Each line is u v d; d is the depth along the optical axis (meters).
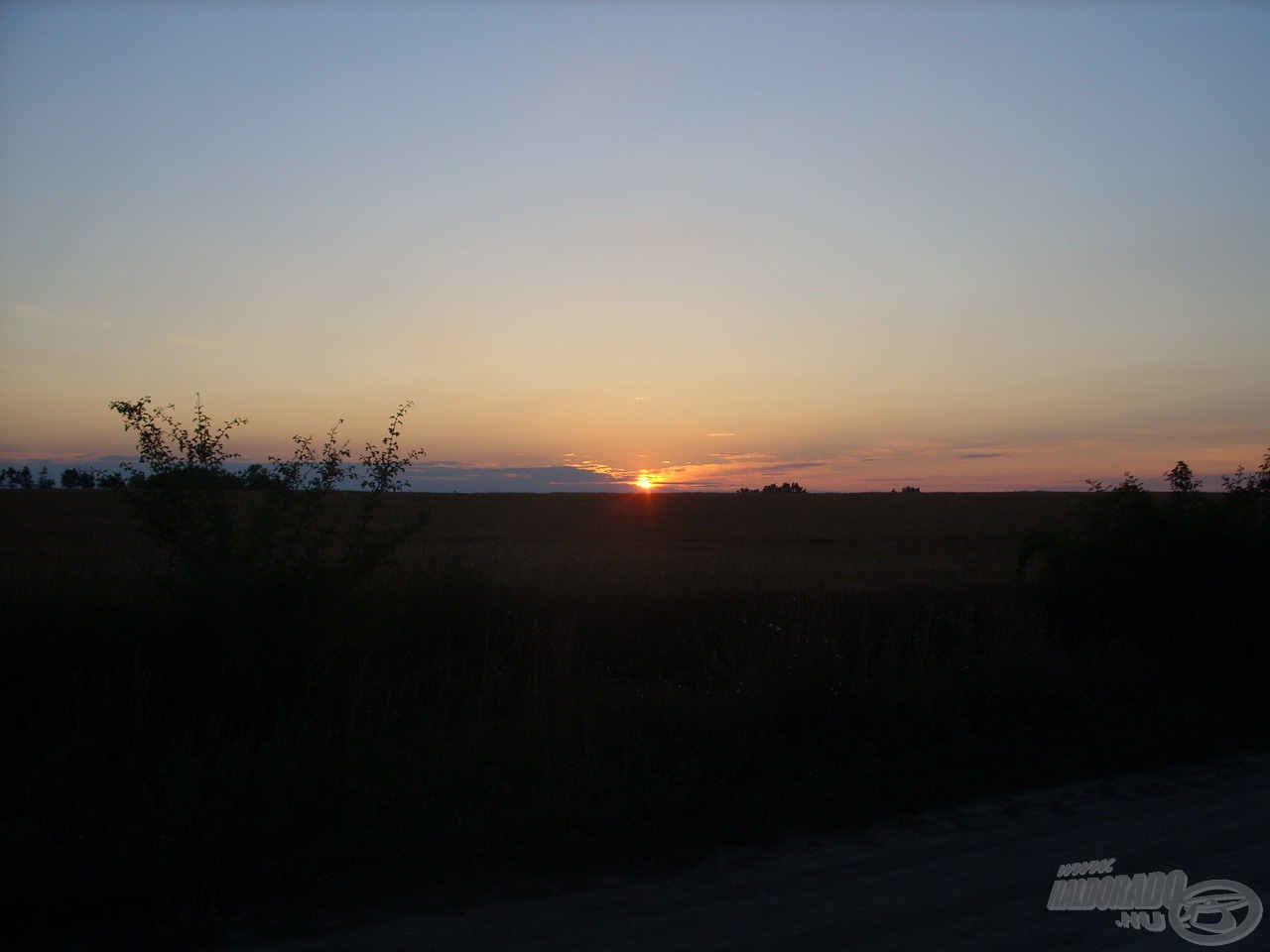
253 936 4.14
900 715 7.93
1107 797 6.46
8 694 7.05
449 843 5.13
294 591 7.82
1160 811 6.11
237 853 4.82
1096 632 11.83
